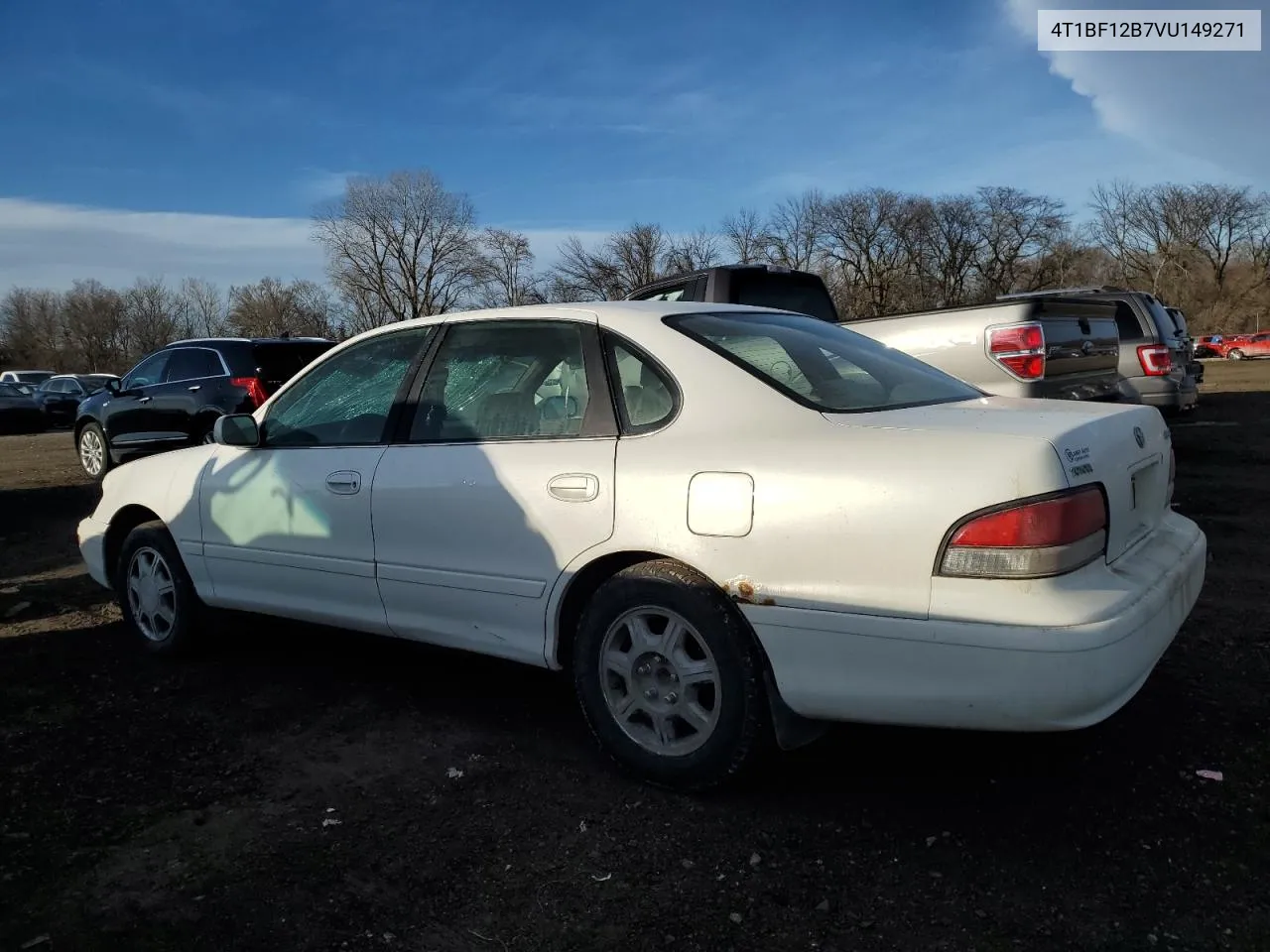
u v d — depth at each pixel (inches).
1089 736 131.7
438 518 135.6
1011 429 102.6
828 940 90.5
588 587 126.3
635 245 1916.8
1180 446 442.9
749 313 142.9
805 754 129.3
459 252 2186.3
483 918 95.6
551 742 137.2
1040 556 95.2
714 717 113.3
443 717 147.6
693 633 113.9
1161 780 118.4
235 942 92.1
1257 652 161.5
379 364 154.6
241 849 108.9
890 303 2198.6
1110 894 95.7
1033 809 112.9
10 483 453.1
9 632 198.8
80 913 96.7
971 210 2178.9
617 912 96.0
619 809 116.5
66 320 3014.3
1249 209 2780.5
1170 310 484.7
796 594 105.5
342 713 149.9
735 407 116.5
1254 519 271.3
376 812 117.3
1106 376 281.4
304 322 2456.9
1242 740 128.7
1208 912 92.5
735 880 100.7
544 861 105.6
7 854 107.9
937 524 98.2
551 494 124.5
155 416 413.1
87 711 152.1
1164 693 145.3
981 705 96.6
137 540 181.2
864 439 106.4
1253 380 1121.4
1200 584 120.9
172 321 2979.8
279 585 159.2
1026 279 2255.2
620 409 124.6
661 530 114.8
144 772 129.2
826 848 106.1
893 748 130.4
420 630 141.3
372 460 145.8
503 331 140.6
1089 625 94.0
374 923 95.0
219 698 157.5
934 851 104.7
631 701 121.3
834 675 104.5
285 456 159.0
